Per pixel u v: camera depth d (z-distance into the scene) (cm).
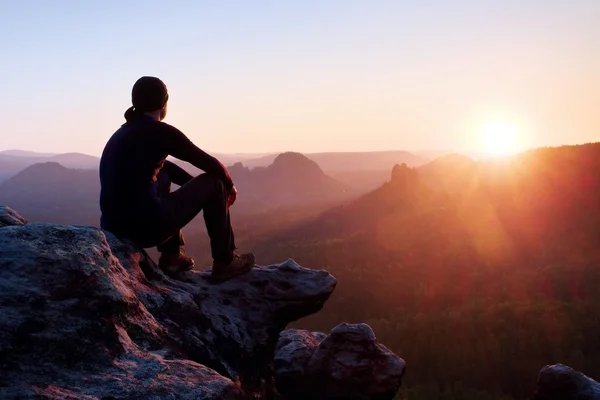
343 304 8194
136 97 444
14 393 276
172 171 509
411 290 8538
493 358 5719
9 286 323
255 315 520
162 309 417
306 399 569
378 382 549
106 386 302
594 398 512
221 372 421
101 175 439
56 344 316
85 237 377
